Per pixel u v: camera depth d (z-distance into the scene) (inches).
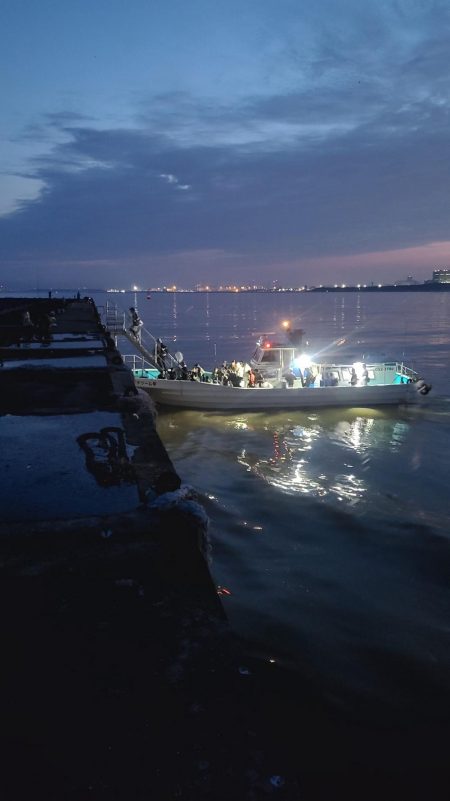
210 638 107.2
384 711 265.0
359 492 636.7
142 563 135.6
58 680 95.5
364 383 1208.2
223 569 432.5
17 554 139.6
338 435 957.8
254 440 922.1
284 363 1238.9
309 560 450.9
